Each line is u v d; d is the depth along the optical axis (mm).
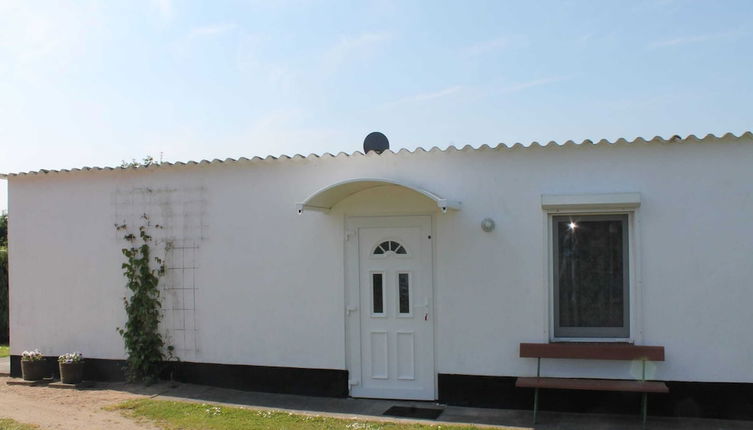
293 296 8875
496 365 8086
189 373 9305
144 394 8812
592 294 7965
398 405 8266
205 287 9234
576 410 7797
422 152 8375
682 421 7438
